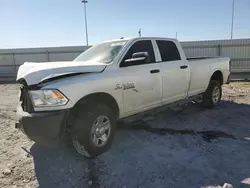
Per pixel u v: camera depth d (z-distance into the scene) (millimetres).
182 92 5246
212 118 5504
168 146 3963
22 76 3375
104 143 3623
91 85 3406
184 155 3621
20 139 4445
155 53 4609
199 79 5711
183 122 5242
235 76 13070
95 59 4195
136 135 4492
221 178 2965
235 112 6000
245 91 9180
